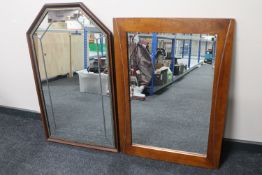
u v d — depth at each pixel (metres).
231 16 1.27
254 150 1.50
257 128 1.45
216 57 1.24
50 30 1.56
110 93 1.49
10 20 1.79
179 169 1.39
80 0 1.52
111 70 1.45
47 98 1.73
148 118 1.60
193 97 1.52
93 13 1.50
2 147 1.62
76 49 1.60
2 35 1.86
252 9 1.23
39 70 1.65
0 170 1.39
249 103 1.42
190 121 1.56
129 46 1.38
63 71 1.72
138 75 1.48
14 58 1.90
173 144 1.51
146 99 1.56
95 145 1.61
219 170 1.37
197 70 1.42
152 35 1.37
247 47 1.30
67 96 1.77
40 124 1.96
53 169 1.40
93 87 1.68
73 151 1.59
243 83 1.38
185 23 1.23
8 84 2.03
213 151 1.37
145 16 1.40
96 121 1.75
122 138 1.54
